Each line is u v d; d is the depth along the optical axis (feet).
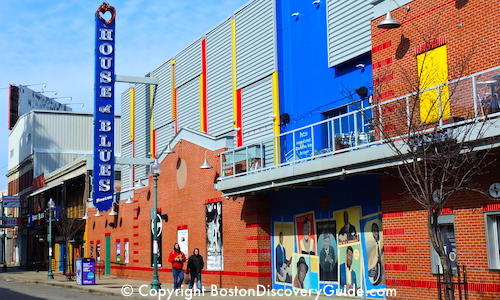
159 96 122.83
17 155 244.22
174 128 114.83
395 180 55.26
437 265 48.65
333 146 57.16
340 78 72.84
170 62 118.21
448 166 40.01
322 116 75.31
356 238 62.54
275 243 76.48
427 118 46.44
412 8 54.85
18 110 251.80
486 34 48.19
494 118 42.60
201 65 105.19
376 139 53.67
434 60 52.39
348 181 64.08
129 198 116.37
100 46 121.29
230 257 81.97
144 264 111.34
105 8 122.72
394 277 54.80
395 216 55.06
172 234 99.30
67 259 148.87
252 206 77.71
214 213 86.12
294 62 81.76
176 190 98.37
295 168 61.98
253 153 73.15
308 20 79.46
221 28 98.99
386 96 56.44
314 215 69.41
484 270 46.78
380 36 58.13
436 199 50.01
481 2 48.80
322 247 67.82
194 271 77.00
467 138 42.50
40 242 193.36
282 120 81.71
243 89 91.76
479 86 44.01
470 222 48.03
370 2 64.13
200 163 89.92
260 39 87.25
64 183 156.97
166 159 103.09
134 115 137.08
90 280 100.68
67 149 219.82
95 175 120.26
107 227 135.44
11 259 256.73
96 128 120.16
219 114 98.07
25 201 224.53
